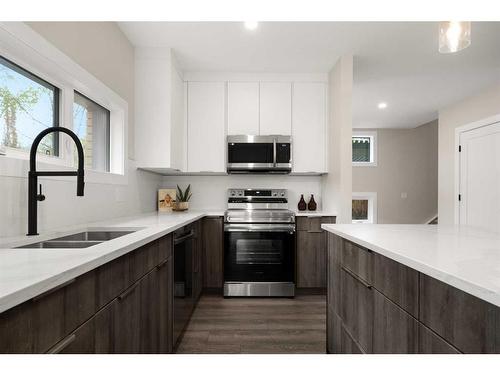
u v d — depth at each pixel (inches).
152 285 63.1
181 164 139.7
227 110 143.4
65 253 40.6
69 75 74.0
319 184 157.8
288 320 104.0
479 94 178.7
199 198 156.7
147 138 120.7
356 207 280.1
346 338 67.3
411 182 279.0
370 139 282.4
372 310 54.2
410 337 41.9
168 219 96.8
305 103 144.0
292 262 128.3
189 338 90.3
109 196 97.0
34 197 57.7
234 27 106.5
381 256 50.7
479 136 177.2
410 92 177.2
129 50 115.3
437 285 36.1
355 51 124.4
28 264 34.6
